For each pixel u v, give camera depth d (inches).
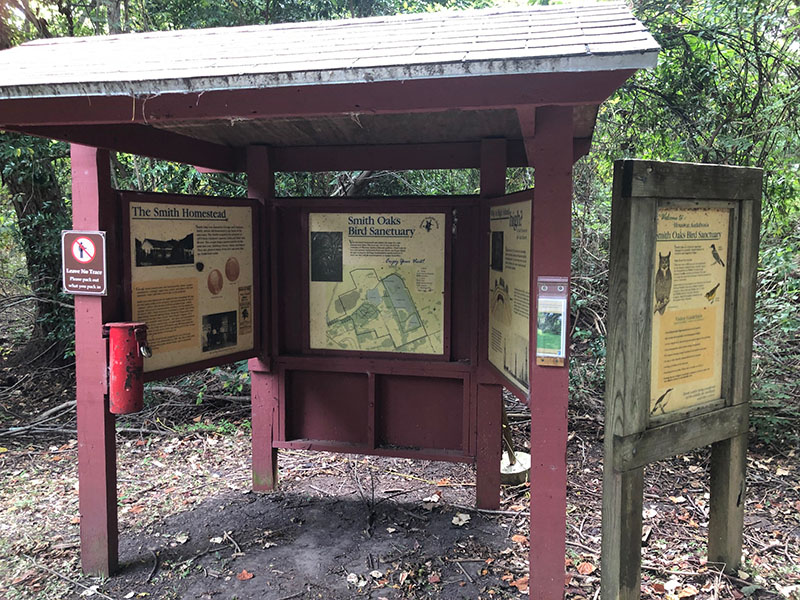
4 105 93.6
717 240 109.3
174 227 126.8
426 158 149.2
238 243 144.6
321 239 151.9
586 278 257.3
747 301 115.3
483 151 139.9
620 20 91.7
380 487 165.9
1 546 132.4
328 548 130.9
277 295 154.6
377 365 150.2
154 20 282.4
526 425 217.3
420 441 152.9
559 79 76.8
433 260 145.7
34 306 296.4
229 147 154.8
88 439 117.6
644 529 139.5
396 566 123.3
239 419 224.8
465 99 80.2
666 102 236.4
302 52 91.8
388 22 112.3
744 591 113.4
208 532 138.6
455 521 143.1
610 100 245.1
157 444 201.2
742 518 120.8
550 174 94.8
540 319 97.4
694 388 109.3
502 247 124.9
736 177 109.4
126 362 111.6
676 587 114.0
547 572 101.9
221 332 141.1
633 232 94.8
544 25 93.9
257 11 275.1
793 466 175.2
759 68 217.9
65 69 95.8
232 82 82.7
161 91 85.0
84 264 112.4
